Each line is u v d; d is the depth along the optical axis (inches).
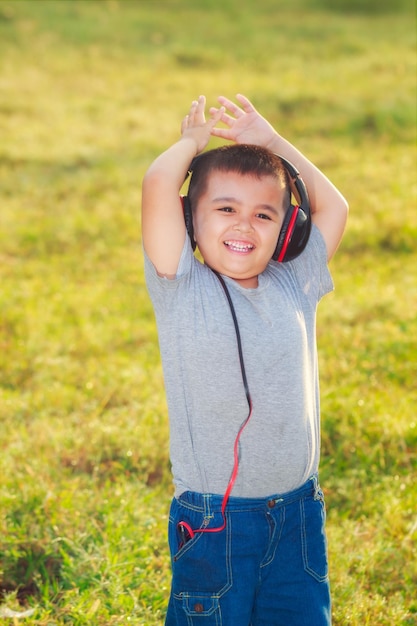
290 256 90.1
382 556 125.6
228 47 653.9
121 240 290.5
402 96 486.0
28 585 122.3
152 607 114.3
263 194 87.4
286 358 86.6
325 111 466.6
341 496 144.8
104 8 756.6
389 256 273.3
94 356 203.2
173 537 88.8
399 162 374.9
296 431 87.0
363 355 195.6
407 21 753.0
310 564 89.2
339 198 100.6
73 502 134.5
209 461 87.0
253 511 87.0
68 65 585.3
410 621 114.6
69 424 166.7
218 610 86.3
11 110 473.7
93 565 120.3
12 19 686.5
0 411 171.9
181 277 86.4
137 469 151.8
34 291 241.6
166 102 502.3
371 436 159.5
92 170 378.6
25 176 366.9
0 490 136.6
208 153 90.5
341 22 741.9
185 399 87.3
